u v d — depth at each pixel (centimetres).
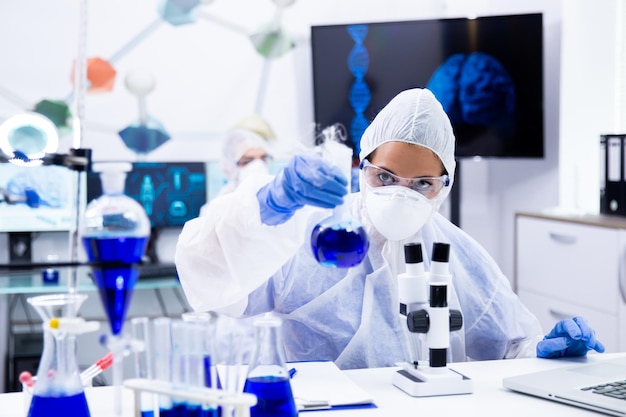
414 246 143
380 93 359
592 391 132
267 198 139
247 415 100
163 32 366
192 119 372
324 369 152
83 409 109
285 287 182
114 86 362
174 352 106
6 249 312
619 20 340
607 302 283
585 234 295
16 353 337
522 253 341
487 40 352
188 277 158
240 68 376
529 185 379
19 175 233
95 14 358
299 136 382
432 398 135
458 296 189
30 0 351
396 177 169
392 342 181
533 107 350
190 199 365
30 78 353
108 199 107
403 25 357
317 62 360
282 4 378
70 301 109
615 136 310
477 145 357
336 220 123
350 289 184
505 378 142
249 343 174
